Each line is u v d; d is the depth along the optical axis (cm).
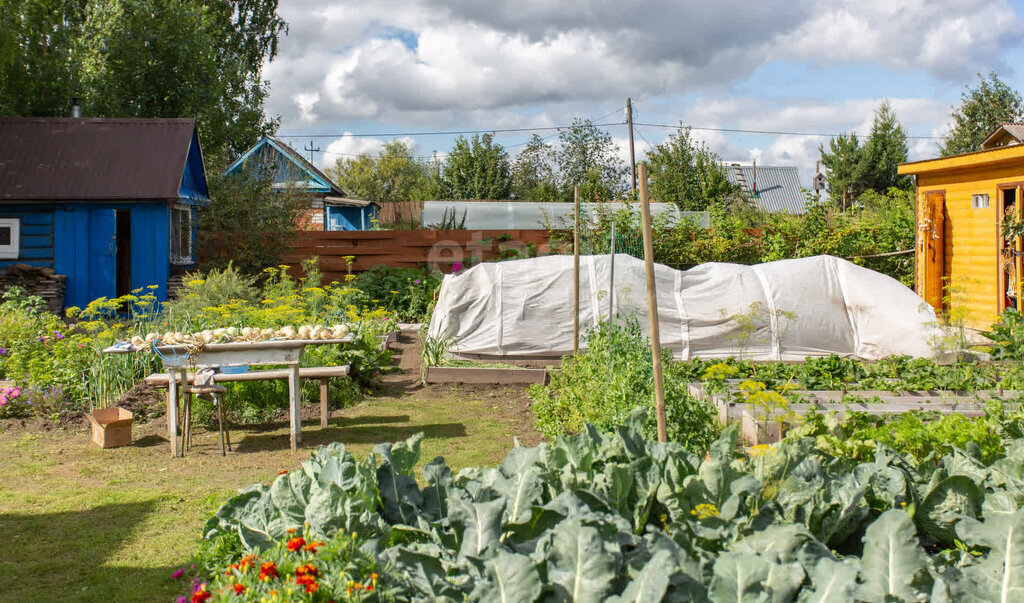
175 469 667
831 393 825
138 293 1620
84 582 445
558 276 1160
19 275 1516
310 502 395
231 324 1084
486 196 3753
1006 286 1295
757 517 402
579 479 424
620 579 343
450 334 1156
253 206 1862
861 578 352
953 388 852
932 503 423
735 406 725
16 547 495
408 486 428
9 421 819
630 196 2036
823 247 1653
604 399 710
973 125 3450
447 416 853
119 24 2411
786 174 6384
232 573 355
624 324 1071
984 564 362
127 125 1744
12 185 1578
